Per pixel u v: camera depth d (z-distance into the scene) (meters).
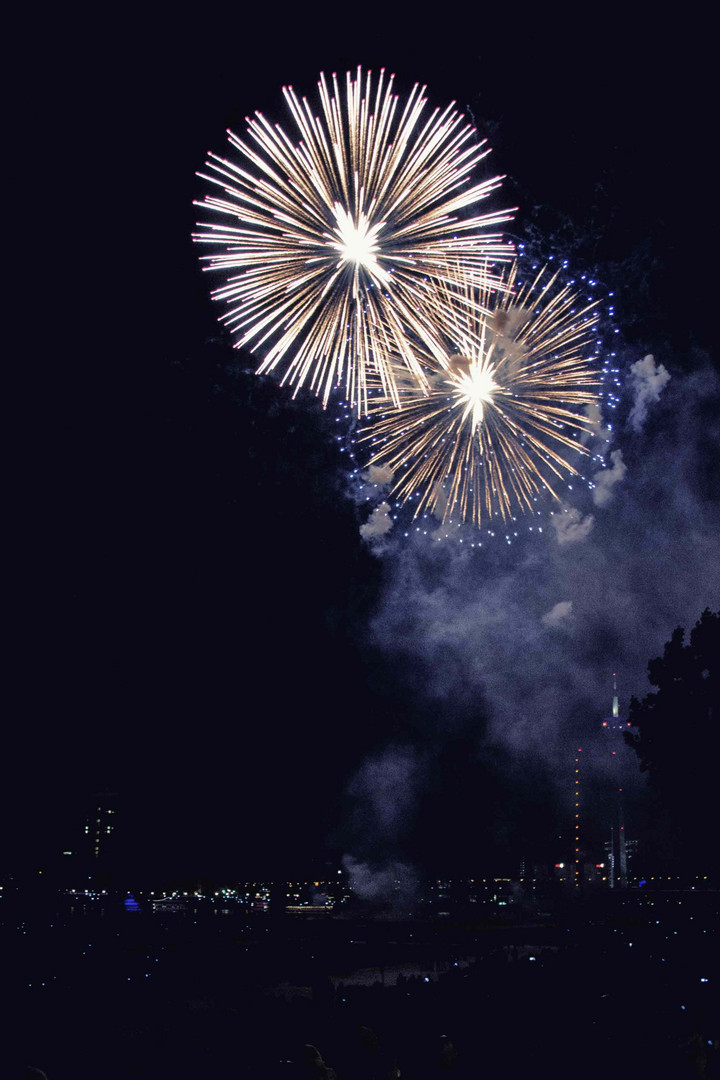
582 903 47.41
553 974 24.55
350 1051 16.42
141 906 54.59
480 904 61.38
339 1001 21.95
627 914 37.88
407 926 47.44
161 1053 17.39
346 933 46.22
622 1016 18.59
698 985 20.73
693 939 27.56
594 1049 16.22
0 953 30.27
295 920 49.94
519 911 56.09
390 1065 14.95
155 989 25.50
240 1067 16.45
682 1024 17.44
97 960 30.27
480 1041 17.27
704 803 42.16
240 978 31.19
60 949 32.22
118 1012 21.53
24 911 44.16
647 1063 15.39
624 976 23.53
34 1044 18.47
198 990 27.31
